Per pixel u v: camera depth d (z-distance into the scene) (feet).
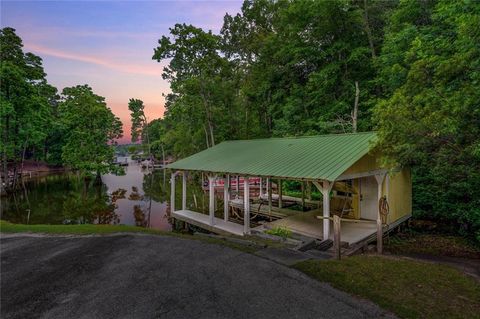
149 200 67.97
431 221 36.11
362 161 27.66
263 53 77.66
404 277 17.76
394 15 47.09
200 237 29.96
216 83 83.10
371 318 12.92
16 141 87.15
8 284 18.88
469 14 19.75
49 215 54.24
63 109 99.14
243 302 14.90
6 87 78.74
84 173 93.61
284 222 33.76
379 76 53.78
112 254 24.30
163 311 14.40
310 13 60.03
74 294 16.90
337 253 21.16
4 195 74.08
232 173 32.76
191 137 97.45
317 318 13.07
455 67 17.76
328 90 61.21
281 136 68.03
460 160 21.15
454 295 15.39
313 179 24.45
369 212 33.01
